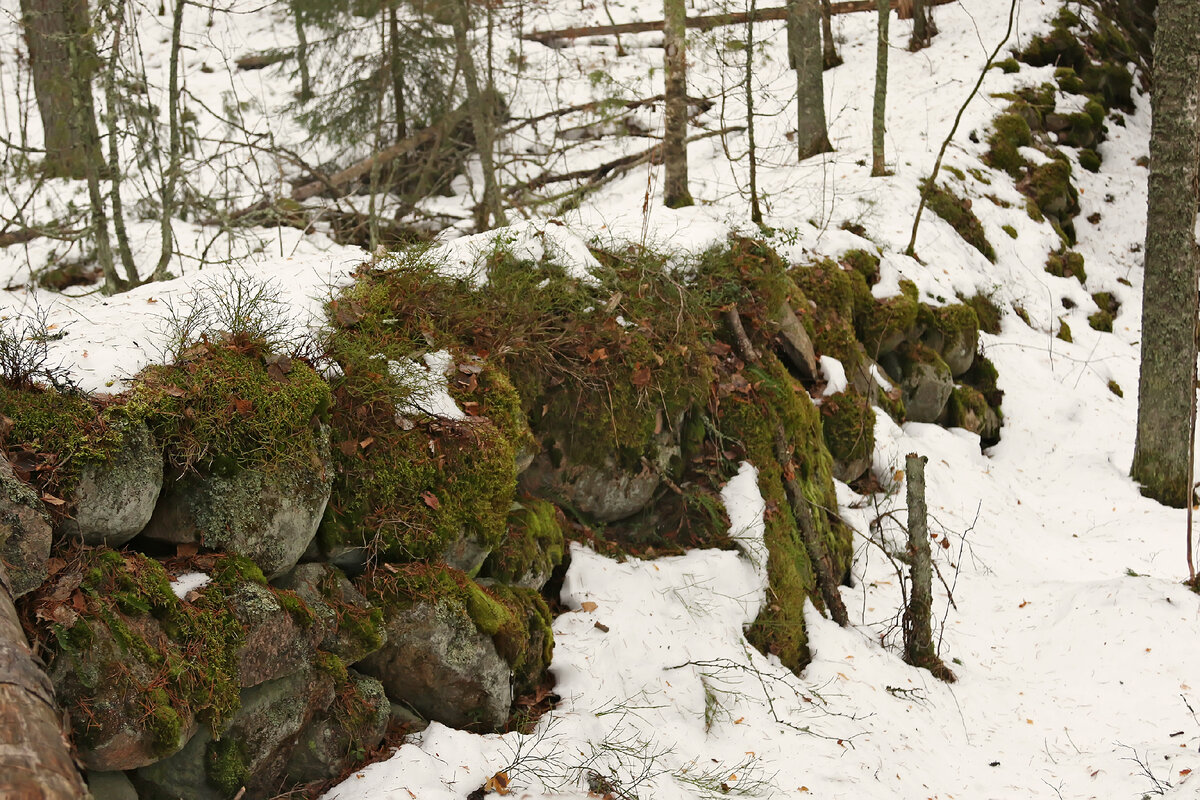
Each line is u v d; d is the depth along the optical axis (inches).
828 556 243.3
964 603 254.5
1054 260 451.8
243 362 147.6
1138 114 578.9
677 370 223.5
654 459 218.8
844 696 201.6
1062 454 354.9
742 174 462.9
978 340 371.6
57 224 303.3
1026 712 211.2
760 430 236.5
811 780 170.7
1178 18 313.3
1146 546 293.0
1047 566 281.7
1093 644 228.2
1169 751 187.9
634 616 194.4
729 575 211.0
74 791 83.5
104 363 137.7
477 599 162.4
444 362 183.9
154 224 376.5
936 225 412.2
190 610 126.2
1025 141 503.8
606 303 221.6
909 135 492.7
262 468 140.0
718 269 255.0
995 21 590.6
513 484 179.3
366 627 149.3
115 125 281.1
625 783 156.3
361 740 147.0
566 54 605.6
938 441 325.4
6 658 92.0
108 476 124.7
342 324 177.3
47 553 115.0
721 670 191.6
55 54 373.7
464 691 160.2
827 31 592.1
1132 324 452.8
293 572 147.8
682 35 350.6
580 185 465.4
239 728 131.3
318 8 446.6
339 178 461.1
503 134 462.6
